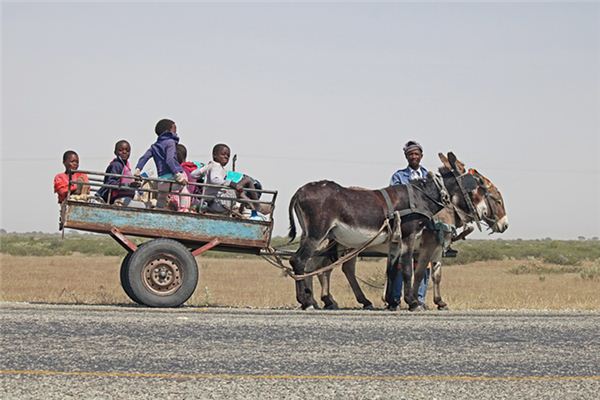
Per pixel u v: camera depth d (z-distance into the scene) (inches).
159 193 840.3
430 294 1455.5
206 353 577.3
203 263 3107.8
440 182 911.0
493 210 936.9
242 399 460.1
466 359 578.2
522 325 733.9
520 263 3356.3
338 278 2037.4
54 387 475.8
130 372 516.1
